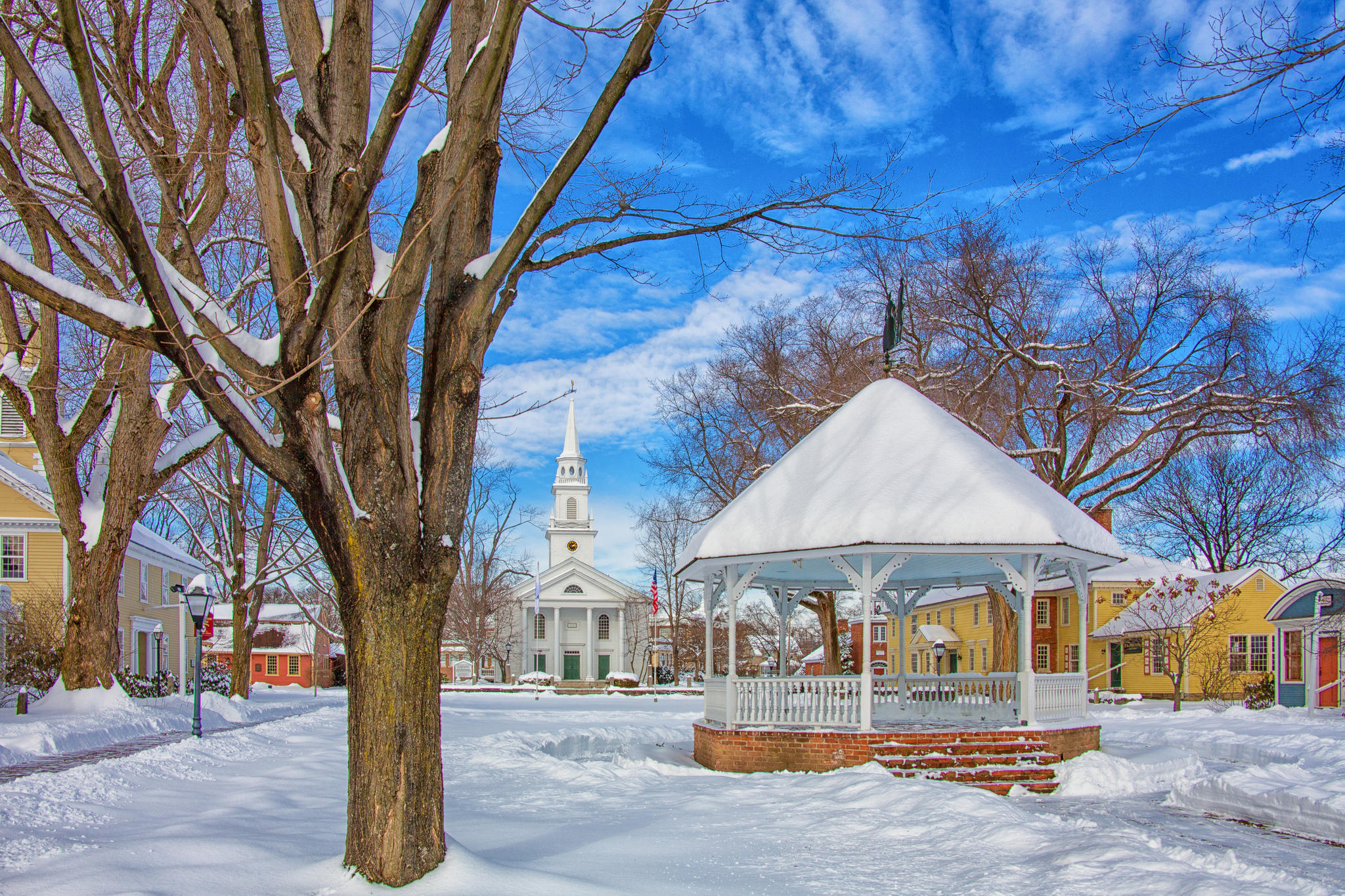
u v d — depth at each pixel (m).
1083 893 6.80
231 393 6.38
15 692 21.81
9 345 18.91
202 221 16.75
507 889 6.32
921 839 8.88
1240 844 9.81
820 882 7.26
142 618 35.91
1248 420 27.61
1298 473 27.83
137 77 13.88
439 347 6.81
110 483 19.11
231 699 27.16
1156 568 42.66
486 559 58.03
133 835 7.88
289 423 6.43
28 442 36.94
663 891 6.82
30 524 31.03
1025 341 29.28
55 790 9.65
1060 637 43.69
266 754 15.03
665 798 11.69
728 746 15.34
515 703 37.16
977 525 14.78
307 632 56.69
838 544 14.88
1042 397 30.81
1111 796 13.30
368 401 6.49
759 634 67.81
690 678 65.38
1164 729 22.02
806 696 15.50
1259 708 30.25
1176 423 28.31
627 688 49.00
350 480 6.52
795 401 31.53
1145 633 36.78
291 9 6.57
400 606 6.43
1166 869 7.16
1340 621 27.22
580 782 13.12
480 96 6.30
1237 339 27.55
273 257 6.43
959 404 29.50
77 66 5.57
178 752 13.59
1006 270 28.70
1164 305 28.47
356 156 6.53
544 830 9.28
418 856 6.36
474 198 6.93
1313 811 10.39
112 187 5.78
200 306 6.53
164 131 14.41
